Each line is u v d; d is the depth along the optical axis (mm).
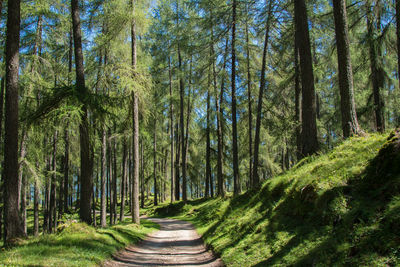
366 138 6938
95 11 11992
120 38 12969
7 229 7297
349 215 4633
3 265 4988
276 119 16875
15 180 7633
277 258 5188
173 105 29469
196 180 32375
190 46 16078
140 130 17031
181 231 14469
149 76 12734
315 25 11953
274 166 20875
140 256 8281
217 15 14406
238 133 23859
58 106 9172
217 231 10305
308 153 9125
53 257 5848
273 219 7125
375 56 10781
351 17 11070
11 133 7664
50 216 15883
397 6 8109
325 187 5855
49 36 13977
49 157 16469
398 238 3414
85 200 9836
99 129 10555
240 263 6023
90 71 13141
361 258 3604
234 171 16859
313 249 4625
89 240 7738
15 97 7816
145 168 36188
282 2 12484
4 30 11539
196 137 31859
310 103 9188
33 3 11891
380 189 4633
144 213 31312
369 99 12180
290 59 15148
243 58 17031
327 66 13695
